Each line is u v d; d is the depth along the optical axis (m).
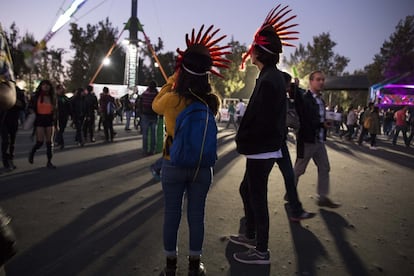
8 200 4.25
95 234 3.30
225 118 26.92
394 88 25.41
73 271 2.60
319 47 46.50
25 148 8.66
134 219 3.73
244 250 3.05
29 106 6.14
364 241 3.35
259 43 2.67
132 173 6.01
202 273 2.55
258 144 2.62
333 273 2.70
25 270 2.59
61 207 4.05
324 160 4.30
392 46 42.38
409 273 2.73
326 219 3.96
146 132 8.05
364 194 5.21
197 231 2.48
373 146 12.26
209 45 2.56
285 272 2.70
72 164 6.72
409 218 4.08
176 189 2.42
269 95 2.53
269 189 5.25
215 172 6.44
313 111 4.07
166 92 2.46
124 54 50.50
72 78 48.34
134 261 2.79
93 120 10.51
